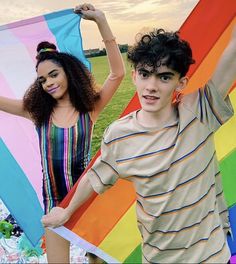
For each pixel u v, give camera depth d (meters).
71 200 2.01
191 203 1.70
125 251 2.20
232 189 2.21
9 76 2.46
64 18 2.33
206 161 1.72
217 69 1.75
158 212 1.72
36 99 2.34
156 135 1.70
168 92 1.67
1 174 2.47
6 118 2.47
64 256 2.36
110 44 2.29
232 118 2.17
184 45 1.67
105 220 2.17
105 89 2.39
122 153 1.75
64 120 2.37
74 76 2.33
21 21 2.32
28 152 2.52
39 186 2.52
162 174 1.69
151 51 1.62
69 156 2.38
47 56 2.29
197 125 1.71
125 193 2.14
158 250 1.79
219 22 2.02
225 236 1.92
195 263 1.74
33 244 2.54
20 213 2.51
